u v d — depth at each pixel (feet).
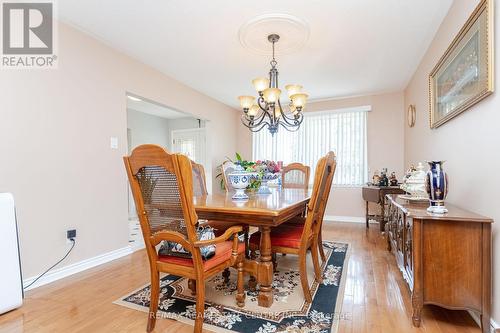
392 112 14.70
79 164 8.23
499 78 4.71
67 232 7.84
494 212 4.93
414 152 11.86
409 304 5.85
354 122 15.56
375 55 9.99
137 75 10.55
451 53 6.75
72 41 8.09
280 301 6.00
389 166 14.79
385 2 6.87
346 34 8.42
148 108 19.06
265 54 9.95
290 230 6.85
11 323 5.26
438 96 7.91
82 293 6.53
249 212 5.28
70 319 5.38
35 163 7.14
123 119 9.86
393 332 4.86
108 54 9.29
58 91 7.71
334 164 7.16
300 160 16.80
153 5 7.02
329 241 11.05
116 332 4.93
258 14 7.41
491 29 4.83
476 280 4.86
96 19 7.71
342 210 15.74
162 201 4.71
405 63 10.73
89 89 8.59
